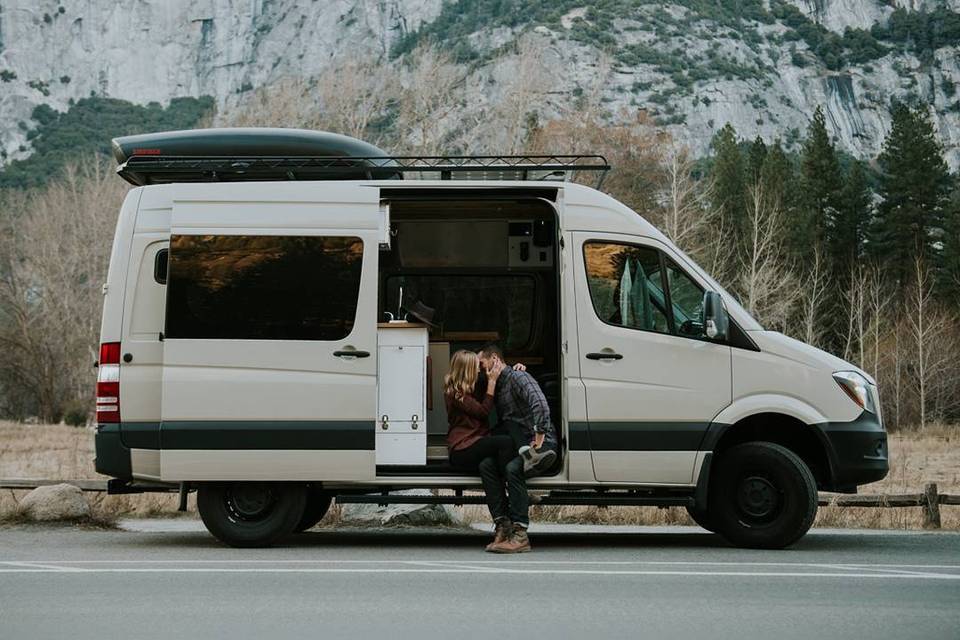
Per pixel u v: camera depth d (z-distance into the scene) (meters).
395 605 7.05
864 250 82.38
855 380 10.58
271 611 6.84
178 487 10.67
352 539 11.38
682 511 13.82
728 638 6.12
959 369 65.44
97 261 63.28
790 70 186.38
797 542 11.13
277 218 10.47
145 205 10.69
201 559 9.30
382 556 9.62
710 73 168.75
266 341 10.33
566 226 10.57
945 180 80.69
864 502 13.79
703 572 8.50
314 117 48.94
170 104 199.12
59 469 22.06
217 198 10.51
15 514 12.20
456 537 11.70
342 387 10.27
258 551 10.02
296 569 8.58
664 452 10.34
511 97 48.09
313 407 10.27
